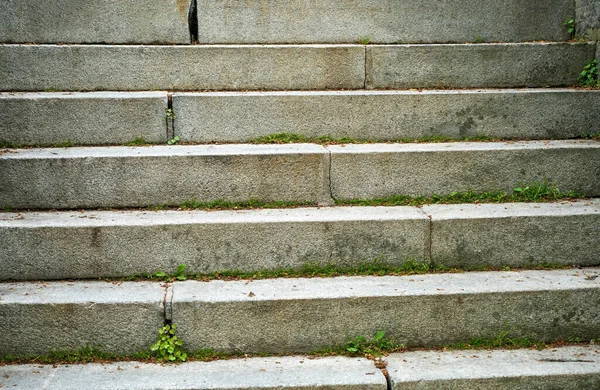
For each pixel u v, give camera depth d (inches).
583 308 134.3
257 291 133.2
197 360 126.9
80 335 127.3
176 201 156.9
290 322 130.1
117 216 147.6
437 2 204.4
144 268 142.3
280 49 189.2
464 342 133.3
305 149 163.6
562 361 124.6
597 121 182.2
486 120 180.5
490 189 163.9
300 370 121.7
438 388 117.0
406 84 194.2
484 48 194.2
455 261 148.1
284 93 180.4
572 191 164.7
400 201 160.1
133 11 194.5
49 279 140.3
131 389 113.6
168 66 186.7
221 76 189.0
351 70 192.1
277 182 158.6
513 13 206.4
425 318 132.1
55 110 168.4
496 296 132.7
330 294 131.3
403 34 205.6
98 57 183.9
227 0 198.1
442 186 162.7
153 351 127.8
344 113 178.1
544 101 180.1
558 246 148.8
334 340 131.5
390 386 118.0
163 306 128.0
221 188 157.5
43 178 152.6
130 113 171.3
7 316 125.3
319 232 144.8
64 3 191.5
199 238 142.6
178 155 155.2
